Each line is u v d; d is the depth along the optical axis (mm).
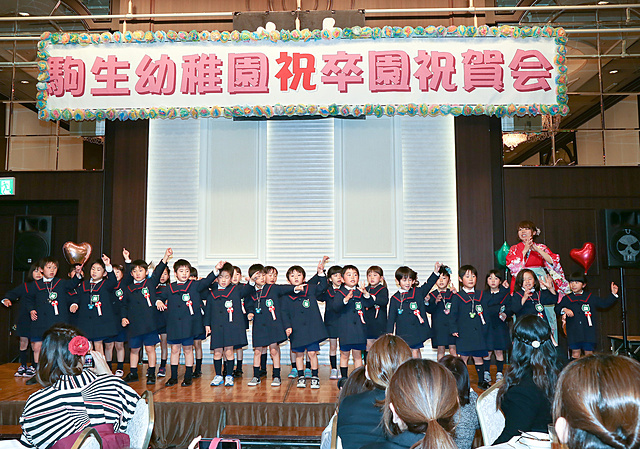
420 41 5289
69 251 5012
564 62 5242
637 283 5797
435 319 4824
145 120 6066
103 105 5348
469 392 2332
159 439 3854
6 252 6195
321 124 6125
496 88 5246
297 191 6066
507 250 5305
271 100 5309
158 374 5016
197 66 5332
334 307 4625
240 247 6016
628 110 5895
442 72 5258
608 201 5875
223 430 3693
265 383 4695
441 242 5957
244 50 5332
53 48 5395
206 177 6086
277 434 3568
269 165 6109
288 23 5414
